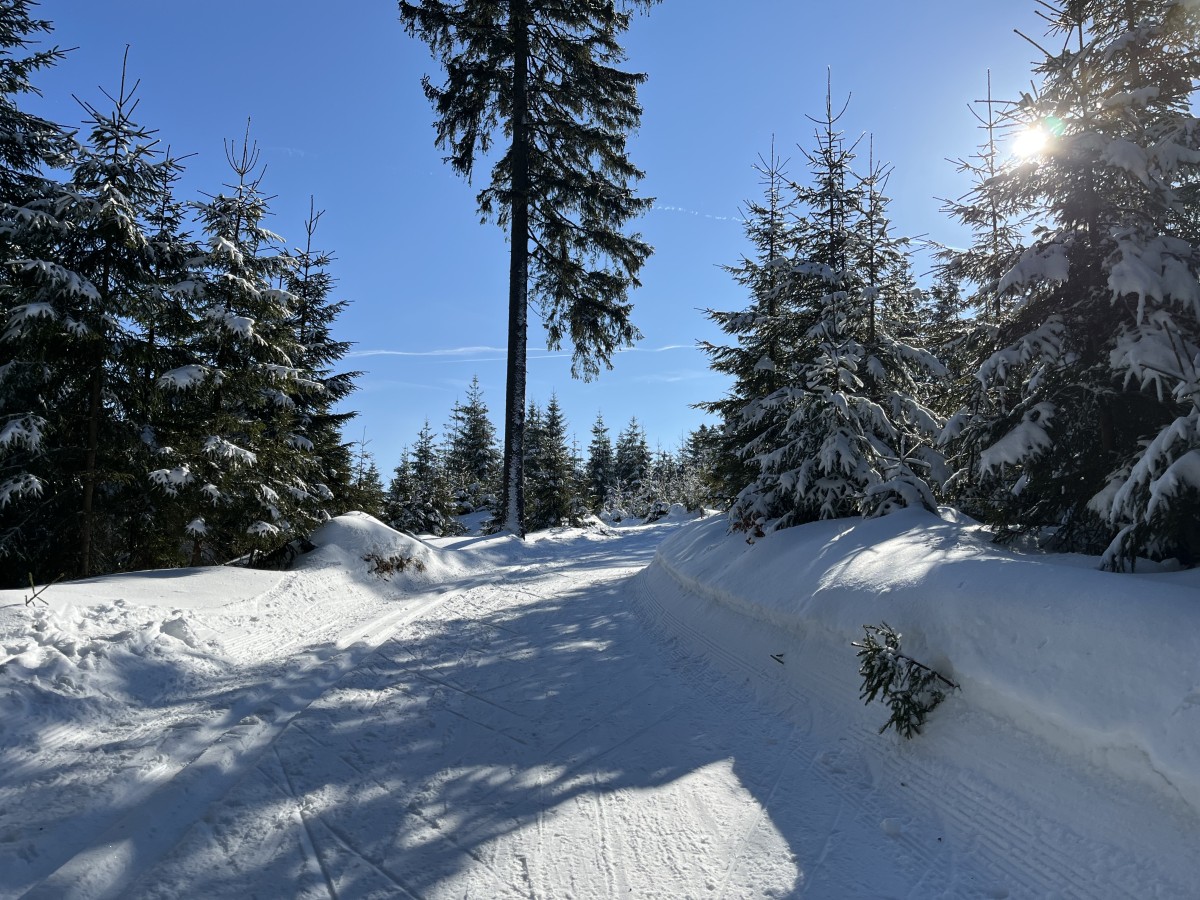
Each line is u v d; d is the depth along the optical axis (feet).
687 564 32.37
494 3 56.75
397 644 24.17
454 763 13.92
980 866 10.14
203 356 38.70
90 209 30.30
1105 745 10.43
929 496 25.08
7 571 32.73
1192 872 8.70
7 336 28.94
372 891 9.43
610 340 61.26
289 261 45.32
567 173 60.59
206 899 9.08
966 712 13.01
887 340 30.53
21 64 43.60
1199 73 17.58
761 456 31.19
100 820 11.09
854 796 12.64
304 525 39.91
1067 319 19.57
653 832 11.32
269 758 13.80
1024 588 13.51
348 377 62.64
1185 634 10.49
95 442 32.07
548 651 23.22
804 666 18.06
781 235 44.45
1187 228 18.85
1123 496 14.19
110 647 18.62
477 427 158.81
